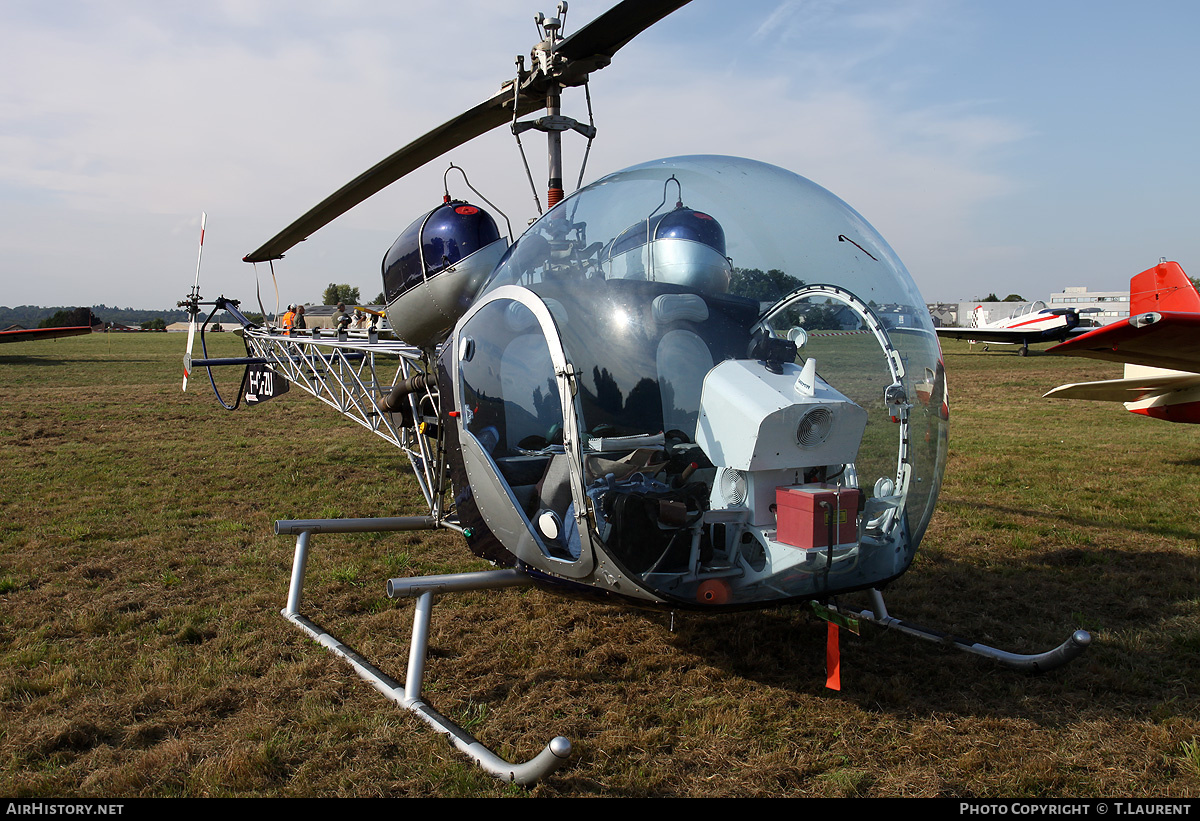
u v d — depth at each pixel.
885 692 2.98
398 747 2.60
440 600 4.08
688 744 2.65
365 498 6.57
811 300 2.89
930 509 3.03
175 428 10.82
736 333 2.88
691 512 2.61
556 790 2.37
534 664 3.33
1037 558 4.82
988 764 2.51
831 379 2.82
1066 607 3.98
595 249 2.94
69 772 2.45
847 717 2.83
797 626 3.71
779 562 2.56
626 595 2.62
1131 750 2.58
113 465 7.97
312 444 9.47
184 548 4.99
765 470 2.52
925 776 2.44
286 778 2.44
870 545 2.75
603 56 3.26
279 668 3.24
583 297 2.82
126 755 2.56
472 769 2.46
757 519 2.63
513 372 2.99
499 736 2.71
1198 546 5.01
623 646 3.50
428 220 3.83
